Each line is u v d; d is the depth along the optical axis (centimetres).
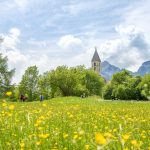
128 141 760
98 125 1158
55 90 12006
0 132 847
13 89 8375
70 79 11938
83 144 743
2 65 8156
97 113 1647
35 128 880
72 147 730
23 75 12231
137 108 2511
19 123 975
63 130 966
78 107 2203
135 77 12288
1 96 7588
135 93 12025
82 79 14388
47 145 721
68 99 4822
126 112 1944
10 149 669
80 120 1268
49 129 955
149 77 11619
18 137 791
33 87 12125
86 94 12825
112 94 12812
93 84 14538
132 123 1221
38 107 2028
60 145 740
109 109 2159
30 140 729
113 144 700
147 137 902
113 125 1141
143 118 1490
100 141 451
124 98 12231
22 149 652
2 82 8188
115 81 13612
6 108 947
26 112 1430
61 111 1677
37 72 12262
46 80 12044
